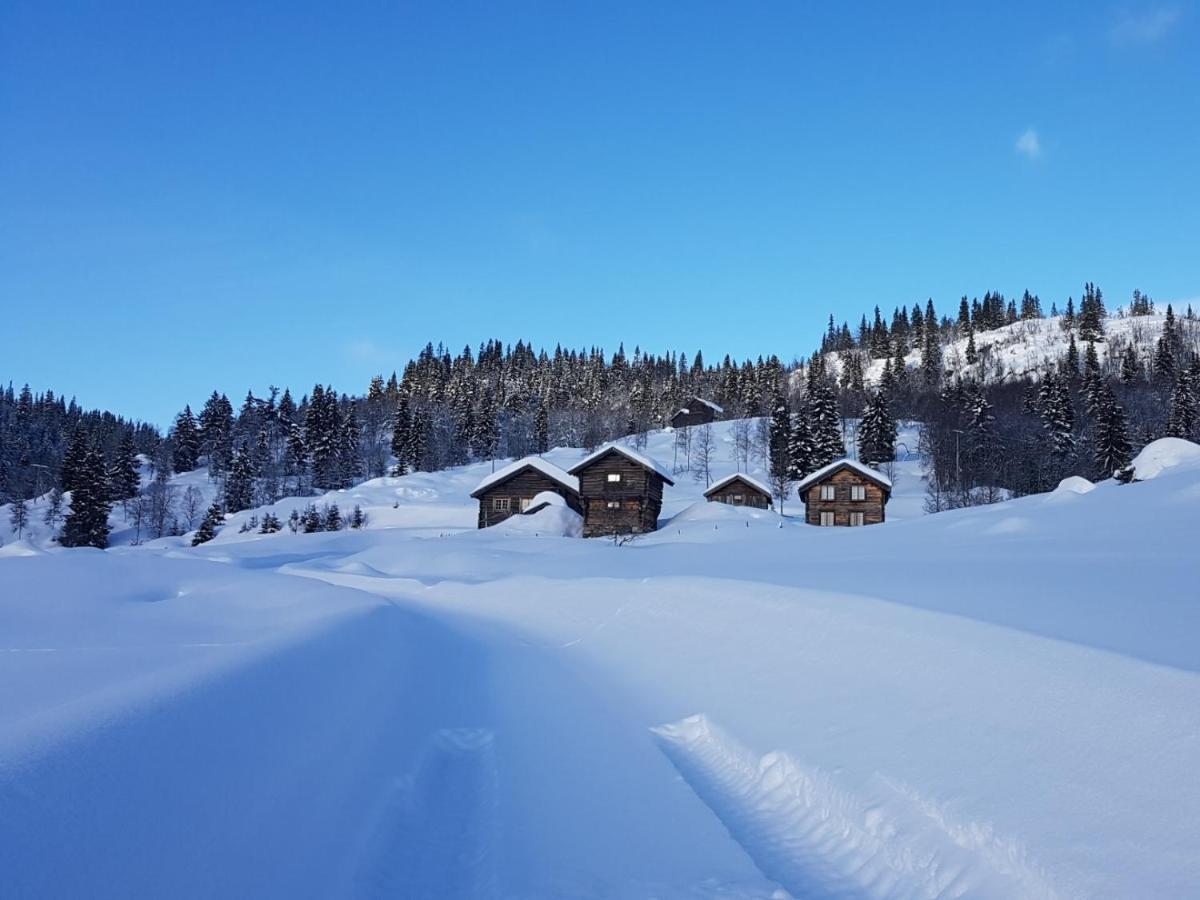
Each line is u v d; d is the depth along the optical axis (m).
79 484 74.56
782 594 11.99
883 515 50.03
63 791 3.70
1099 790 4.78
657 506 53.62
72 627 11.37
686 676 10.41
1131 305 192.38
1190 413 74.25
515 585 22.58
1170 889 3.85
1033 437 78.31
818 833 5.77
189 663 6.69
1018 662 6.78
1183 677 5.56
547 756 7.51
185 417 116.25
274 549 48.62
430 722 8.58
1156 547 15.03
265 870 4.30
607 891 4.82
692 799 6.39
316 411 108.81
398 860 5.30
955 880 4.68
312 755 5.93
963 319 188.25
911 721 6.64
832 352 193.75
